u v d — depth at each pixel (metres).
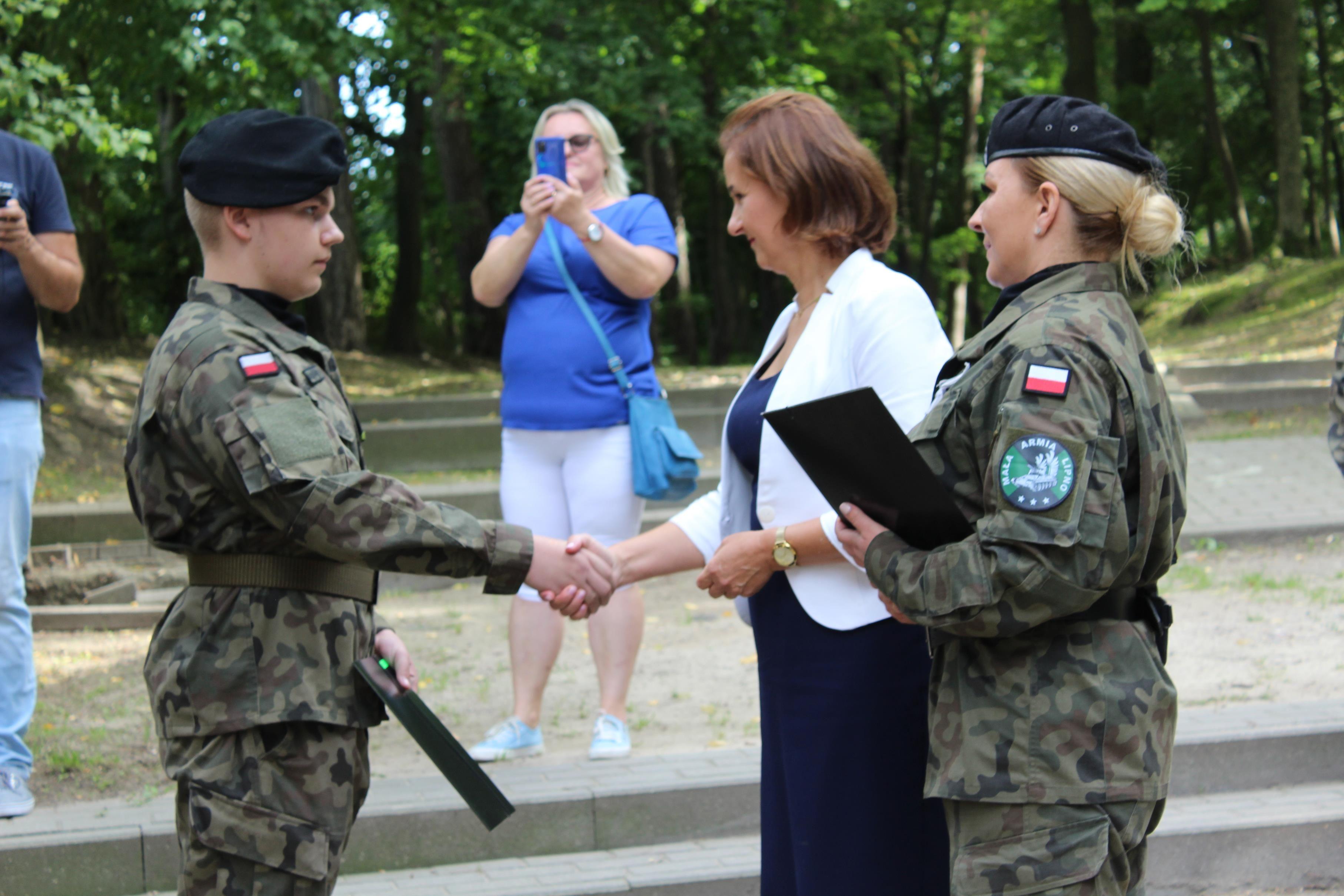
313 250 2.07
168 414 1.92
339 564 2.01
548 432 3.88
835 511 2.05
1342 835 3.46
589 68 13.44
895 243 21.83
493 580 2.04
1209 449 8.74
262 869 1.91
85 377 9.98
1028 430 1.71
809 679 2.29
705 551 2.63
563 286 3.90
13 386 3.43
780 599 2.35
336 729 1.96
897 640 2.23
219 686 1.91
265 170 2.00
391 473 8.63
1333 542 6.97
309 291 2.11
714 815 3.55
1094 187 1.85
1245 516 7.31
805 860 2.29
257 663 1.92
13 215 3.29
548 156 3.77
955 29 20.92
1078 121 1.88
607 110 13.69
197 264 17.86
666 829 3.53
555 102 13.87
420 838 3.39
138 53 9.10
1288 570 6.46
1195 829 3.42
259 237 2.04
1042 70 25.44
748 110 2.44
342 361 14.66
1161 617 1.87
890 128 20.98
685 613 6.13
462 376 13.46
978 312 28.64
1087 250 1.89
